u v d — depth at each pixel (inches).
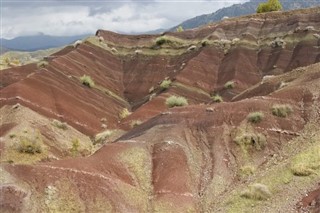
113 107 2610.7
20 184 934.4
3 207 876.6
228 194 1088.2
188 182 1130.7
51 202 927.7
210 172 1195.3
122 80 3085.6
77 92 2476.6
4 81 2605.8
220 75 2790.4
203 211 1039.0
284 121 1354.6
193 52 3053.6
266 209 974.4
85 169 1046.4
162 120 1427.2
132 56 3262.8
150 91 2854.3
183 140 1304.1
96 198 977.5
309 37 2795.3
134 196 1042.1
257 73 2758.4
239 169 1198.3
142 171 1163.3
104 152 1200.8
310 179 1042.1
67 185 975.0
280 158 1212.5
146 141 1309.1
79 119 2190.0
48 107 2134.6
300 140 1270.9
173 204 1035.3
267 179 1098.7
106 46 3336.6
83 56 3019.2
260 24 3154.5
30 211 891.4
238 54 2871.6
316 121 1331.2
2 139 1697.8
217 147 1280.8
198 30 3321.9
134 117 2231.8
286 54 2790.4
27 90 2148.1
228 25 3240.7
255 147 1272.1
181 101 2175.2
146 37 3405.5
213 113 1397.6
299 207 944.3
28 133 1770.4
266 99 1448.1
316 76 1542.8
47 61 3043.8
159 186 1101.1
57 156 1736.0
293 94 1469.0
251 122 1349.7
